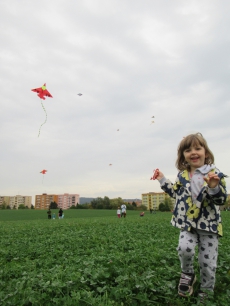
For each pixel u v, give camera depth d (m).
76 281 3.49
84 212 60.69
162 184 3.57
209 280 3.05
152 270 4.01
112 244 6.63
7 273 4.20
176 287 3.34
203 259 3.06
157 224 12.73
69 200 161.12
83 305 2.86
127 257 4.67
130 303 2.90
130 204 114.44
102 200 110.25
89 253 5.75
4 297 3.04
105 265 4.40
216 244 3.09
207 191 2.98
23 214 53.22
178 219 3.24
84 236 8.54
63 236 8.64
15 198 177.12
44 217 42.88
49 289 3.18
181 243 3.06
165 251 5.16
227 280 3.55
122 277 3.47
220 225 3.14
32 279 3.57
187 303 2.86
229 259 4.37
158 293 3.17
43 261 5.05
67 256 5.52
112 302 2.83
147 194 155.38
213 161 3.52
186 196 3.23
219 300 2.89
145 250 5.43
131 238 7.39
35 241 8.01
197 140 3.41
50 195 160.50
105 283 3.50
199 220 3.06
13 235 9.99
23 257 5.64
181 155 3.58
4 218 40.31
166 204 95.06
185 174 3.41
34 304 2.89
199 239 3.14
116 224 13.94
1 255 5.95
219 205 3.01
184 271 3.14
